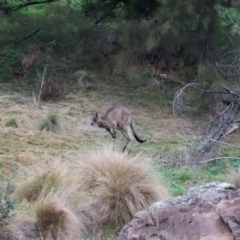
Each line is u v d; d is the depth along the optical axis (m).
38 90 14.94
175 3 13.69
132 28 14.62
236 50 13.56
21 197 8.09
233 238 4.61
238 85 13.77
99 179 8.34
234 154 11.38
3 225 7.10
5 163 9.71
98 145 11.70
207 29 14.10
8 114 13.06
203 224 4.83
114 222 8.07
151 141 12.38
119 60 14.80
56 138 11.76
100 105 14.67
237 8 14.75
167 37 14.14
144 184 8.32
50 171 8.36
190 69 14.48
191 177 9.92
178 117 14.27
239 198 5.08
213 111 14.28
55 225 7.44
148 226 5.03
